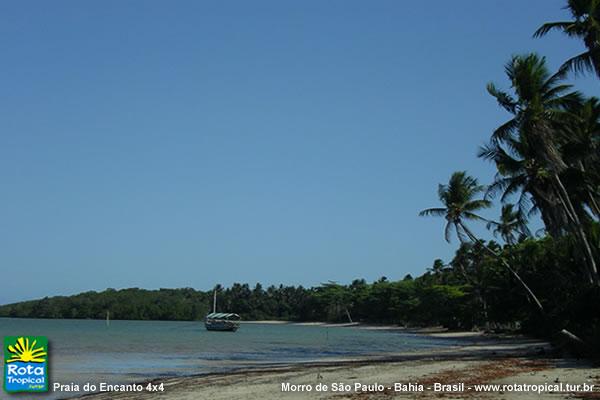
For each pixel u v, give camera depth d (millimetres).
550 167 37438
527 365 29609
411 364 32906
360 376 26359
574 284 52438
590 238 45844
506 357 36500
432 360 36375
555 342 39188
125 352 52406
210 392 22766
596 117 40406
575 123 39219
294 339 83500
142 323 183125
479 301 92188
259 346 63875
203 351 54875
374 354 48781
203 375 31438
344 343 70125
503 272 73312
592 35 32062
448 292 112688
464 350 49531
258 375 29469
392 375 26391
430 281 133500
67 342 68250
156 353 51438
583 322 42031
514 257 72062
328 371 29734
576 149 39156
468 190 62719
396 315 162875
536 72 38000
